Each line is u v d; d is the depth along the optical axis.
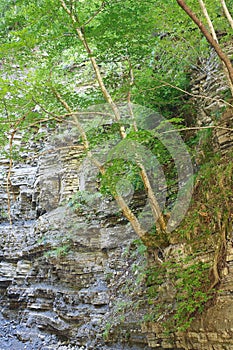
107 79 6.95
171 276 5.01
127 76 6.65
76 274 7.04
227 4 5.72
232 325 3.76
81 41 5.66
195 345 4.20
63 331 6.43
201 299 4.25
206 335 4.05
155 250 5.58
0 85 5.28
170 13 5.50
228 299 4.00
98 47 5.56
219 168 4.98
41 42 5.69
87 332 5.98
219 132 5.39
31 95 5.45
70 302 6.69
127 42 5.80
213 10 5.45
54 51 6.01
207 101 6.30
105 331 5.60
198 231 4.85
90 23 6.08
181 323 4.39
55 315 6.88
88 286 6.80
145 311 5.22
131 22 5.30
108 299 6.23
